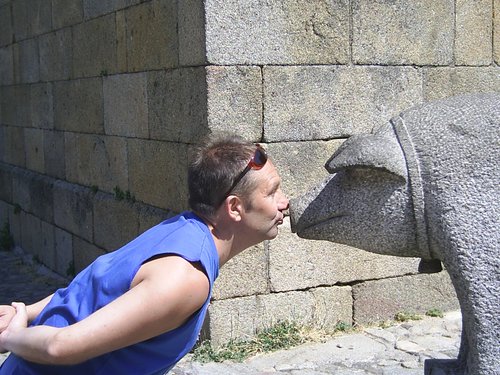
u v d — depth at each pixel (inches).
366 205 98.4
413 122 97.0
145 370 81.3
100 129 254.8
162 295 75.4
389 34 209.5
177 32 198.7
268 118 195.2
